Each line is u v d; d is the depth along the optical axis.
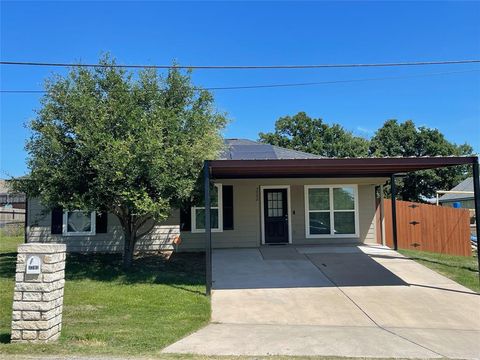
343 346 7.02
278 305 9.82
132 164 10.95
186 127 12.83
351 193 18.30
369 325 8.48
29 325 6.55
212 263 14.44
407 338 7.60
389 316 9.09
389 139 43.03
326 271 13.16
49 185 11.95
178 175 11.82
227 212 17.70
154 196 11.97
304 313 9.24
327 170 13.81
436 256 15.84
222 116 13.73
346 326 8.38
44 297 6.59
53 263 6.71
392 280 12.16
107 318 8.32
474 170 11.16
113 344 6.64
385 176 17.58
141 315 8.63
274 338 7.41
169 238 17.22
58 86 12.12
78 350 6.24
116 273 13.12
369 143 43.72
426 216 17.33
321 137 45.03
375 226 18.30
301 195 18.25
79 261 15.14
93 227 17.19
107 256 16.28
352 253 15.74
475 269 13.56
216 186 17.66
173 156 11.68
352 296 10.56
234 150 18.70
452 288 11.38
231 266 13.95
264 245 17.84
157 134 11.48
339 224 18.25
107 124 11.55
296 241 18.12
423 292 10.96
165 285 11.55
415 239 17.53
